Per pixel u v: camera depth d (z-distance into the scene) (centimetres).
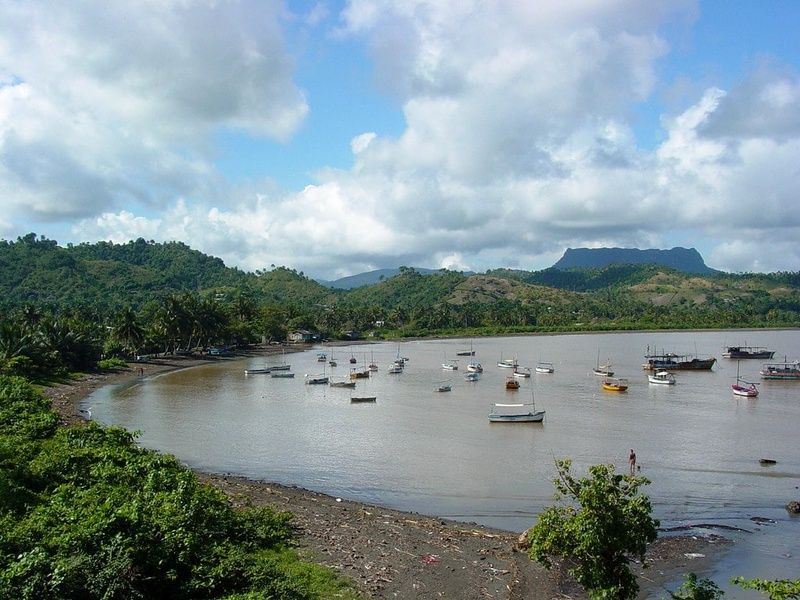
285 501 4166
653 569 3275
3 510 2803
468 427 7269
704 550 3525
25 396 6269
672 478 4994
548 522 2234
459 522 3988
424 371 14175
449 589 2844
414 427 7275
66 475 3438
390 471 5278
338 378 12544
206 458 5753
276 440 6544
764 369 12825
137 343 15325
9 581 2077
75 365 12488
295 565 2842
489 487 4809
